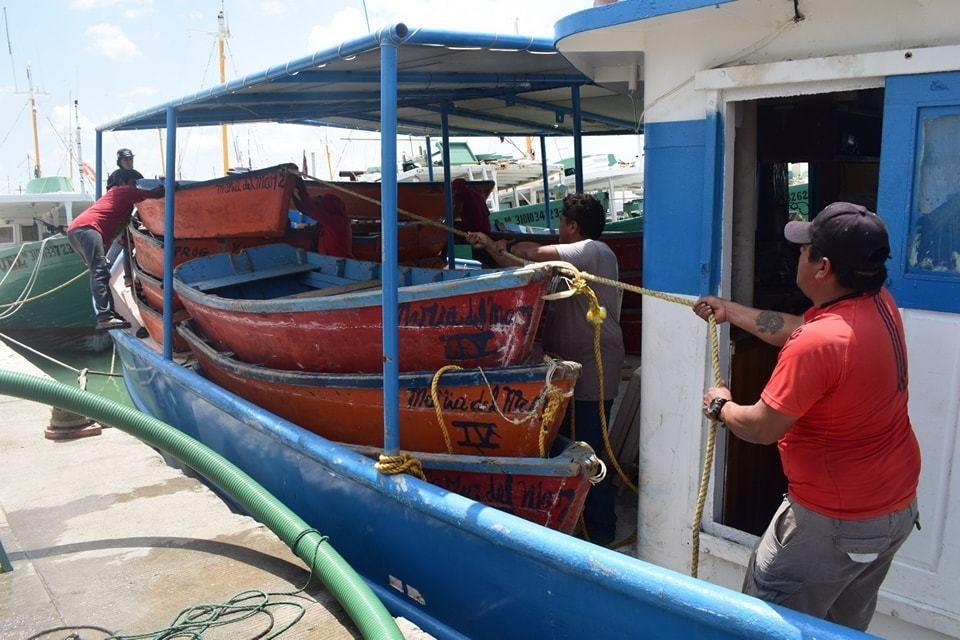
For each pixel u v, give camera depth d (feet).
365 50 11.15
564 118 30.12
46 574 12.62
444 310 12.32
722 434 11.53
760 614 7.51
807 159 17.04
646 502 12.35
